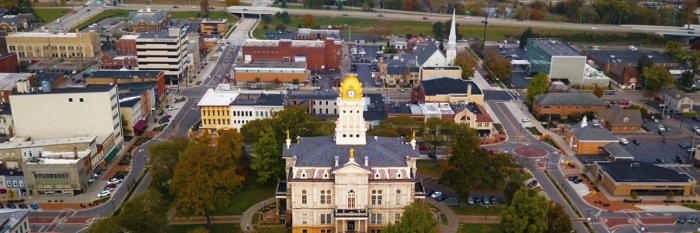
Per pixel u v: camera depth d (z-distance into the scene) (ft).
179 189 563.48
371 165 557.74
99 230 479.00
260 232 520.01
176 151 649.20
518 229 525.75
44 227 579.89
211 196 550.77
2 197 645.51
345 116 578.66
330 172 554.05
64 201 638.94
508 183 651.66
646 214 620.08
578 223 598.34
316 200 558.56
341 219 545.03
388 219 566.77
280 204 599.98
